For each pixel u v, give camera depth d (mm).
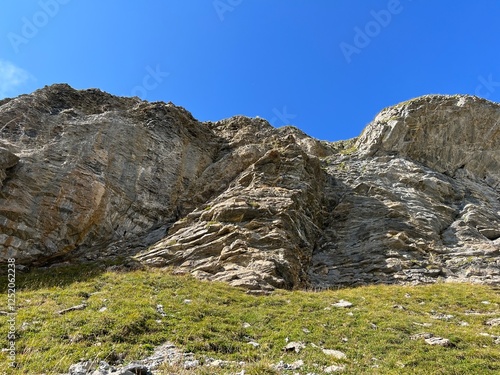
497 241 28844
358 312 15852
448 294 19797
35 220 23125
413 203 32219
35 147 26562
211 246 23172
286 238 23891
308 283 23219
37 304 15570
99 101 36250
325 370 10438
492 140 42375
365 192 33625
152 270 21562
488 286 21609
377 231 28734
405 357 11367
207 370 10055
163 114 36812
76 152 27297
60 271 21359
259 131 44500
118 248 25422
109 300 15711
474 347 12250
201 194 31812
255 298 17562
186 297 16797
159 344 11852
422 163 39656
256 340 12930
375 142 41406
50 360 10391
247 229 24141
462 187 37281
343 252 27672
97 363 10266
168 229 27516
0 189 22828
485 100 44812
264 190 28000
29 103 29766
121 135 30859
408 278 23766
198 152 36781
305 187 29594
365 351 11930
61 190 24703
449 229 30453
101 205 26141
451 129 41875
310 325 14055
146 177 30422
